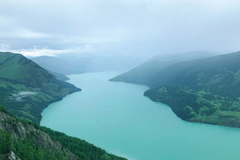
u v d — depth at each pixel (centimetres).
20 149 9794
